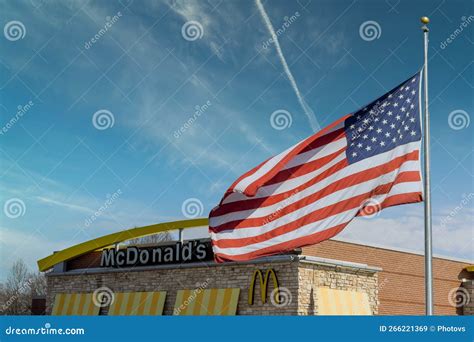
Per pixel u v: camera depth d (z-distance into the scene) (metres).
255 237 18.70
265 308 28.12
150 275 32.56
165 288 31.84
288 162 18.95
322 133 19.00
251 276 28.88
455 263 37.09
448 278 36.44
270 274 28.23
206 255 30.64
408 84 18.41
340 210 18.17
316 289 28.00
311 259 27.75
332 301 28.42
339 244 30.23
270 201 18.83
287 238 18.42
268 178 18.73
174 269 31.66
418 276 34.31
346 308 28.95
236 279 29.33
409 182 17.55
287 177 18.88
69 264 36.41
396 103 18.44
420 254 34.66
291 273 27.69
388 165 17.95
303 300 27.47
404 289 33.31
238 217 18.98
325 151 18.81
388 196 17.72
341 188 18.34
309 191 18.59
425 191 17.41
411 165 17.67
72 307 34.97
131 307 32.59
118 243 34.12
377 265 31.98
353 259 30.80
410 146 17.83
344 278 29.62
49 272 36.44
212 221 19.20
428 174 17.53
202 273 30.59
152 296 31.95
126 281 33.47
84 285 35.03
